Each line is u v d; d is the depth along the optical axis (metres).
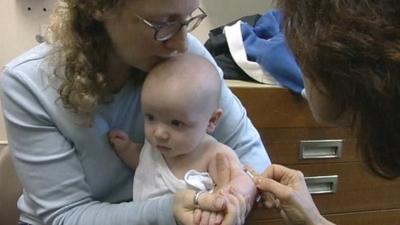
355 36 0.53
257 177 0.89
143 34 0.82
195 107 0.91
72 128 0.89
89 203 0.92
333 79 0.56
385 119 0.55
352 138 0.63
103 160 0.94
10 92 0.89
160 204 0.83
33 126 0.89
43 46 0.93
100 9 0.80
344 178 1.54
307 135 1.46
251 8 1.92
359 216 1.60
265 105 1.41
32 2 1.72
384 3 0.53
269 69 1.43
